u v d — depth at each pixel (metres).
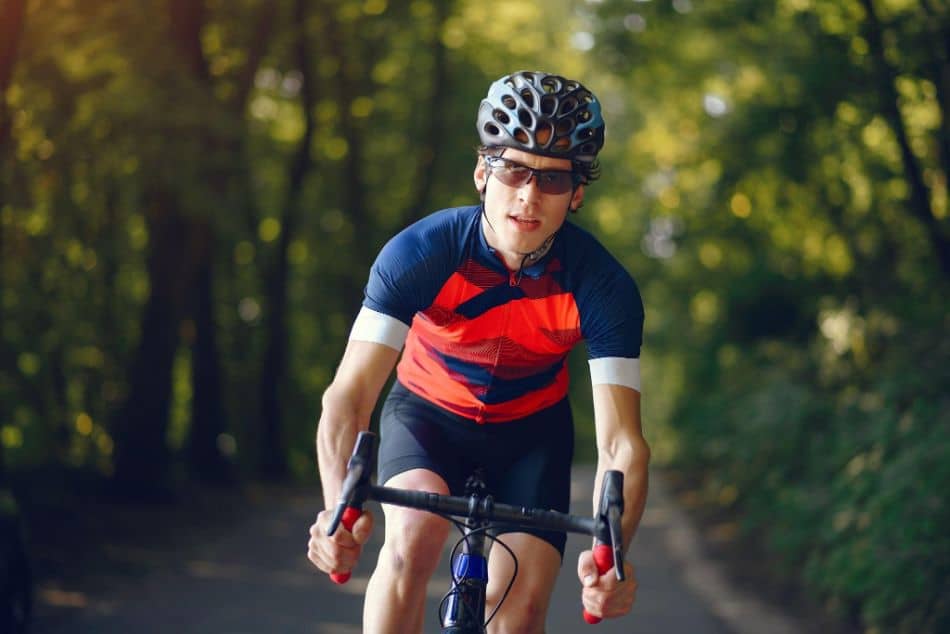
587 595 3.01
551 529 2.94
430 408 3.69
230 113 12.26
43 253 13.53
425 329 3.62
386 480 3.55
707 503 16.39
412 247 3.40
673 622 8.04
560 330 3.49
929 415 8.45
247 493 18.34
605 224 28.69
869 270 14.53
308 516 15.34
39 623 7.48
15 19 9.59
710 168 16.59
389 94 22.59
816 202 15.17
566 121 3.18
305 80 20.23
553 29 22.33
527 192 3.22
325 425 3.26
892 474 7.48
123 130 11.64
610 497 2.82
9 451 13.91
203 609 8.17
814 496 9.75
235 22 16.12
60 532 11.06
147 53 11.68
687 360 23.05
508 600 3.46
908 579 6.84
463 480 3.74
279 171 22.17
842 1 11.78
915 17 11.58
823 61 12.27
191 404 18.97
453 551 3.33
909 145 12.39
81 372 15.81
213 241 17.16
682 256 21.69
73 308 14.94
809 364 14.12
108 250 14.07
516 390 3.64
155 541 11.58
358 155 22.36
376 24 19.88
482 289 3.44
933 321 11.57
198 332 18.95
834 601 7.91
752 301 18.58
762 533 12.11
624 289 3.44
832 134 13.77
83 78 11.40
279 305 21.97
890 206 14.20
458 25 22.02
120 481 14.21
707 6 13.77
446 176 23.09
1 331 13.69
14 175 11.48
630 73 15.84
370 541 12.48
